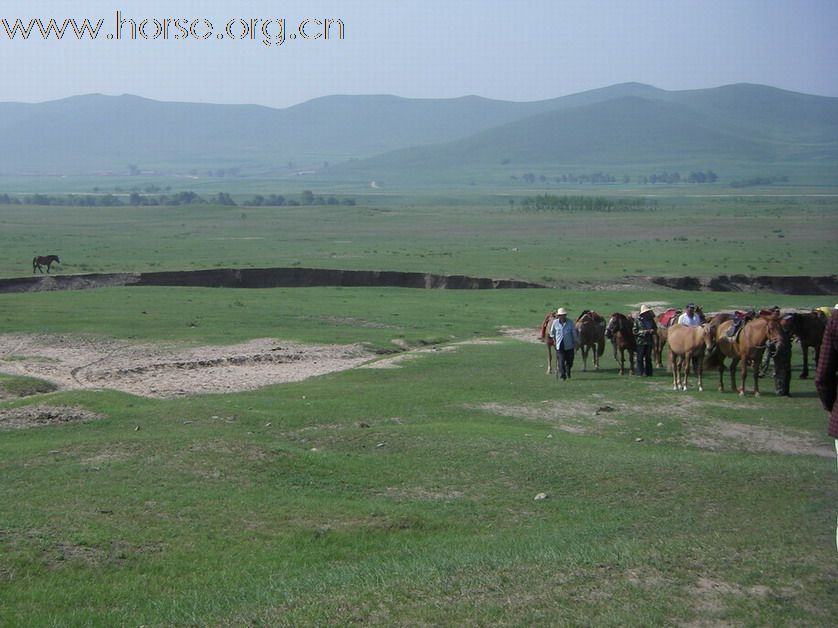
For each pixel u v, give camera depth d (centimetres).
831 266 8394
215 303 5866
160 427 2431
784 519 1473
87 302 5788
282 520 1599
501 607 997
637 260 8969
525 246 10800
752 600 994
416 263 8362
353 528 1576
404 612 1002
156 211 17725
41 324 4800
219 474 1850
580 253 9806
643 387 3247
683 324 3316
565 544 1321
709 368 3228
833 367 870
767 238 11981
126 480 1778
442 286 7444
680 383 3309
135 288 6688
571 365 3438
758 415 2795
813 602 987
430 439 2227
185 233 12750
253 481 1828
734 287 7581
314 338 4566
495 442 2198
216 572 1332
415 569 1194
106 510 1575
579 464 1998
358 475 1923
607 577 1088
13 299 5919
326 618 998
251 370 3831
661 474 1912
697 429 2636
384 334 4769
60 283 7031
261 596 1141
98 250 9806
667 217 16362
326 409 2752
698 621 945
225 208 17962
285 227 14088
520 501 1762
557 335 3403
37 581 1262
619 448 2294
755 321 3050
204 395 3222
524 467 1978
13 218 16062
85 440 2138
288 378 3644
